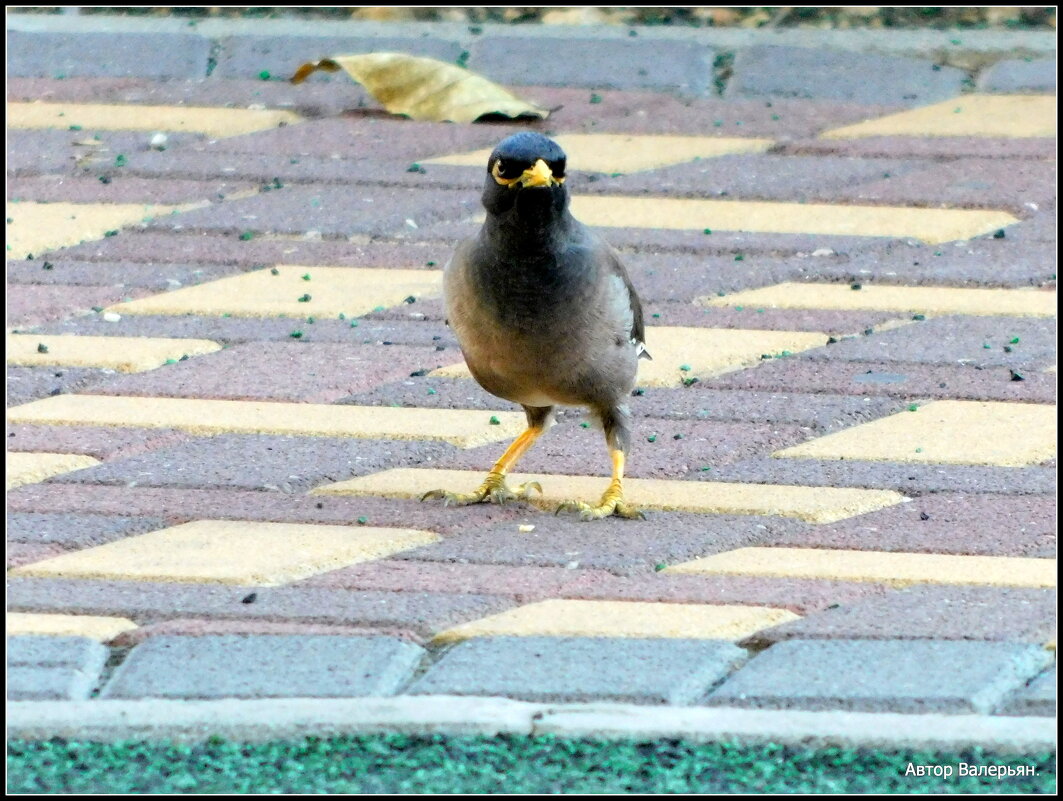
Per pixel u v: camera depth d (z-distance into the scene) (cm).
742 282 1302
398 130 1589
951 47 1750
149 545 889
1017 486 975
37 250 1337
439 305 1270
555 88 1669
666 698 711
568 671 734
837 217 1412
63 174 1477
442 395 1127
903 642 764
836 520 935
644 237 1372
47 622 786
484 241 908
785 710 697
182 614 798
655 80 1681
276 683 719
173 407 1093
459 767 666
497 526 931
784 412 1094
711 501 962
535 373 930
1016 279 1298
